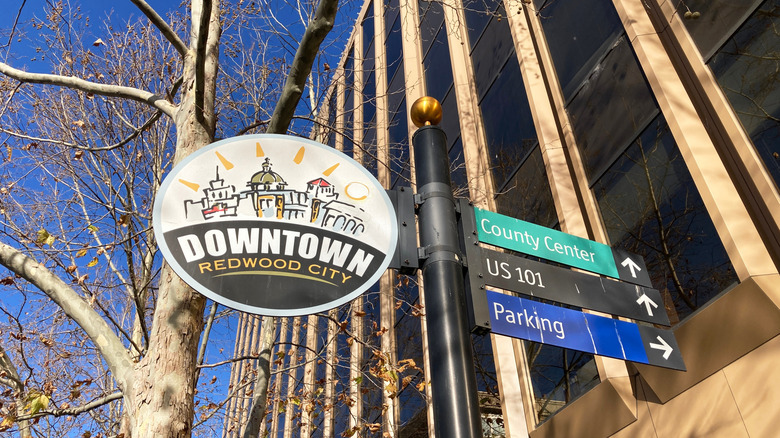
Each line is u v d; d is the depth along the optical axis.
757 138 6.66
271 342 9.21
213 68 6.44
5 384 9.07
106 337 4.96
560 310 3.64
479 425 2.52
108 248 7.85
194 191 3.57
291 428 18.20
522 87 11.77
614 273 4.16
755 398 5.53
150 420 4.34
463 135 13.53
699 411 6.07
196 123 5.88
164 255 3.27
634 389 7.13
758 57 6.84
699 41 7.83
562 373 8.69
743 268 6.02
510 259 3.62
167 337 4.73
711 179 6.80
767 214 6.37
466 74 14.75
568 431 8.04
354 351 13.22
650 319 4.04
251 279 3.25
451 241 3.20
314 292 3.22
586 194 9.12
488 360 10.59
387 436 9.95
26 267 5.33
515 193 11.13
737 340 5.86
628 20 8.84
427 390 10.98
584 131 9.65
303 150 3.77
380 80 20.50
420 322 12.95
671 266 7.18
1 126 8.39
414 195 3.49
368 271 3.28
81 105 9.60
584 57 10.16
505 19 13.13
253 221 3.46
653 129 8.02
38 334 9.47
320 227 3.46
